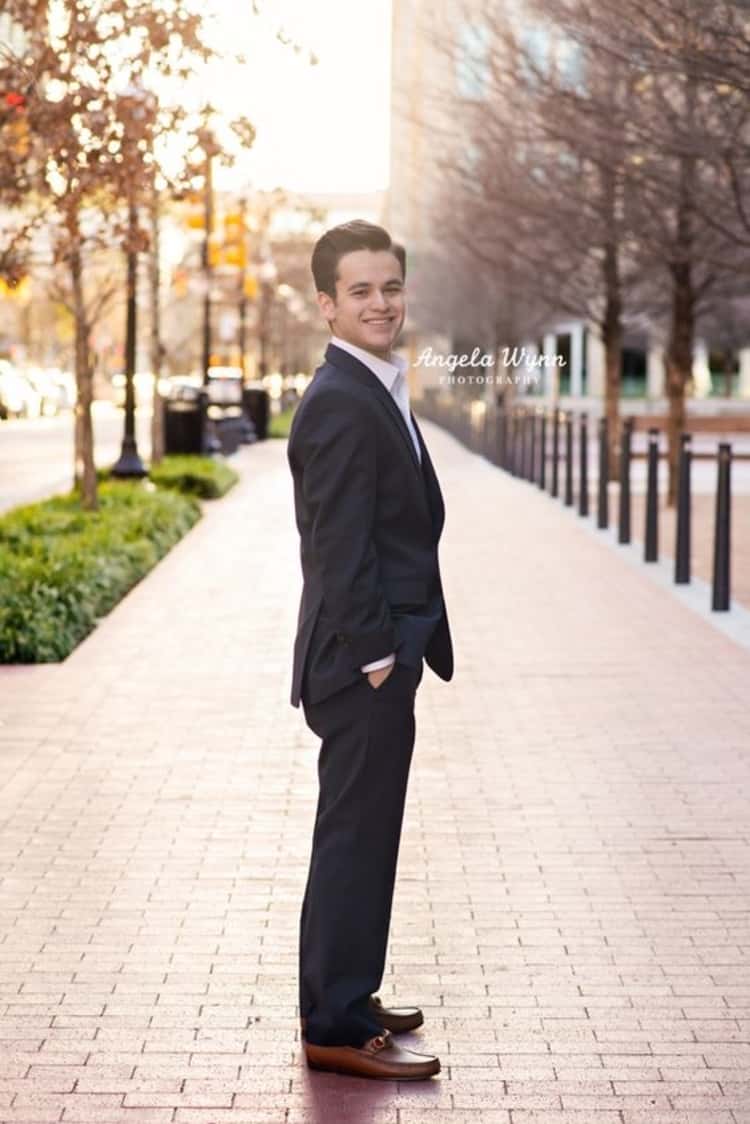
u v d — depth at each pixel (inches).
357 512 163.5
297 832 257.4
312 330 2881.4
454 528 737.6
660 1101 165.9
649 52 410.6
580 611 486.6
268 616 475.5
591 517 808.3
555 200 698.2
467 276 1467.8
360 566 163.2
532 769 297.9
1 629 401.1
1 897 225.8
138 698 358.3
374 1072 170.1
